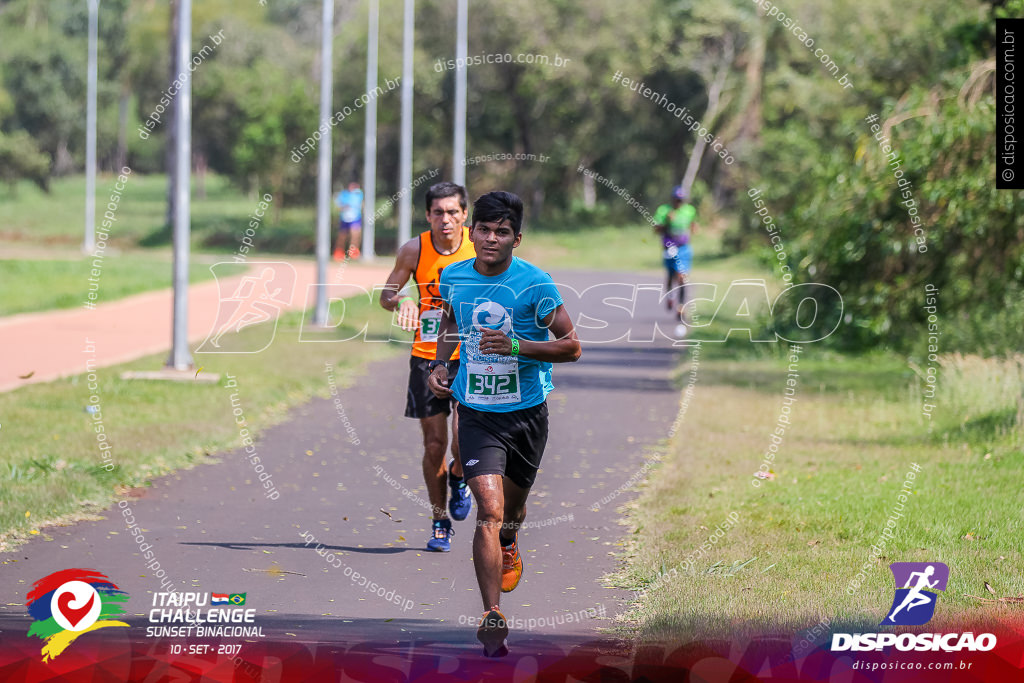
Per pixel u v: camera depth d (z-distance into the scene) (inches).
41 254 4416.8
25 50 7667.3
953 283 1722.4
